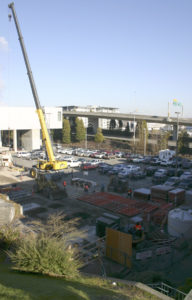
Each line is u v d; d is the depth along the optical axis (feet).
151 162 169.99
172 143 274.77
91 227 65.36
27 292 24.86
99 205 83.25
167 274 43.32
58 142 314.55
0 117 213.46
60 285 28.30
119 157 197.67
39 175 106.93
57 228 49.83
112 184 104.53
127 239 47.14
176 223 60.59
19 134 258.78
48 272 32.04
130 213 75.72
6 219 56.44
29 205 81.71
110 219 59.82
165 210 75.66
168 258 49.11
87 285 30.81
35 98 124.88
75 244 52.47
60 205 83.92
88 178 126.11
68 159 161.89
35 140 239.91
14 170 143.54
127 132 342.03
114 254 49.14
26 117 228.84
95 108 632.38
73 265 33.83
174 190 87.97
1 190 94.27
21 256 33.09
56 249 33.53
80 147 268.82
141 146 239.09
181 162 166.71
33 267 32.35
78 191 100.58
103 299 26.25
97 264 47.39
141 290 31.09
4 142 296.92
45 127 128.36
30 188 105.09
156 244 54.44
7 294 24.21
